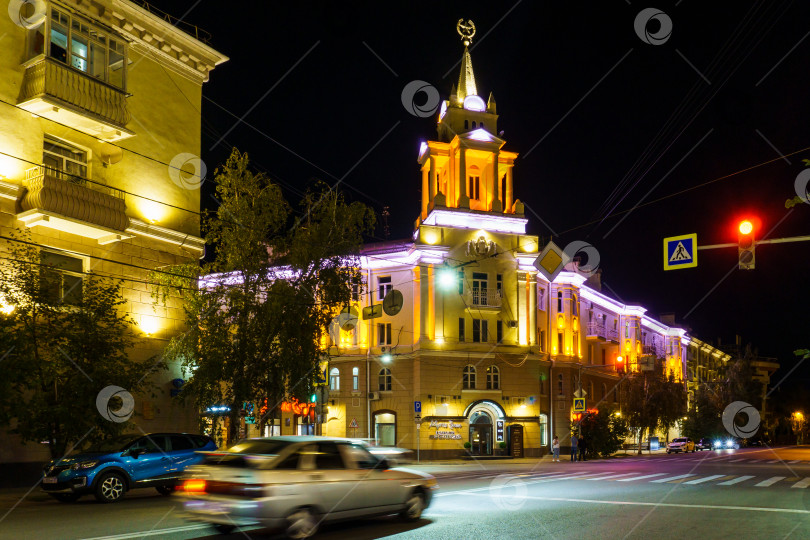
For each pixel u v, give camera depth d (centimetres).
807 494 1848
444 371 4544
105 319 2045
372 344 4703
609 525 1273
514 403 4725
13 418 2048
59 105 2153
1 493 1919
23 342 1866
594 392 5806
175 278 2361
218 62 2867
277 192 2464
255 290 2381
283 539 1135
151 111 2584
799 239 1556
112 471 1722
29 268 1934
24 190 2127
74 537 1134
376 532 1210
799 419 10144
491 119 4994
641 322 6844
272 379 2383
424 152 4934
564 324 5375
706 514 1429
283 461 1148
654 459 4347
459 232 4694
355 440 1292
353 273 2553
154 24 2561
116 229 2275
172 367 2528
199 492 1130
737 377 7700
